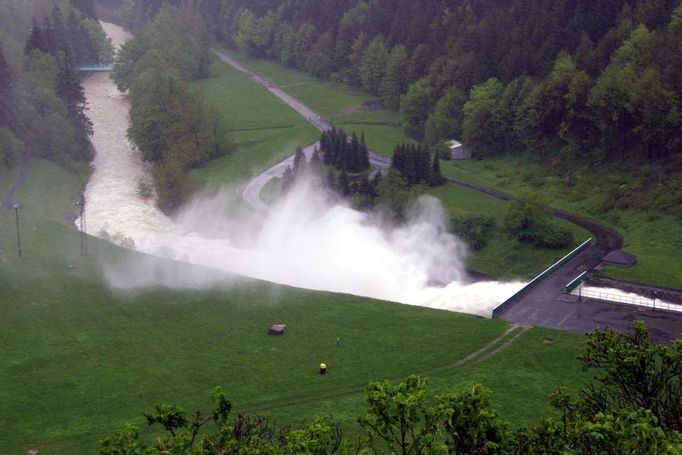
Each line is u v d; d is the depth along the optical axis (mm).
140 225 189875
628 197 186875
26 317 121312
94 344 114750
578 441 50125
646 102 193000
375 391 51281
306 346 115812
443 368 108312
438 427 49656
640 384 59938
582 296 136000
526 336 117625
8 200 179125
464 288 157875
